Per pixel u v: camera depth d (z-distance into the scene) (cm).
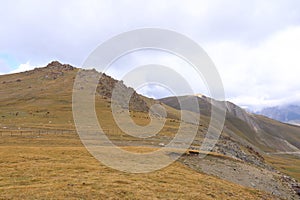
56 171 3803
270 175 6353
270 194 4619
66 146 6391
